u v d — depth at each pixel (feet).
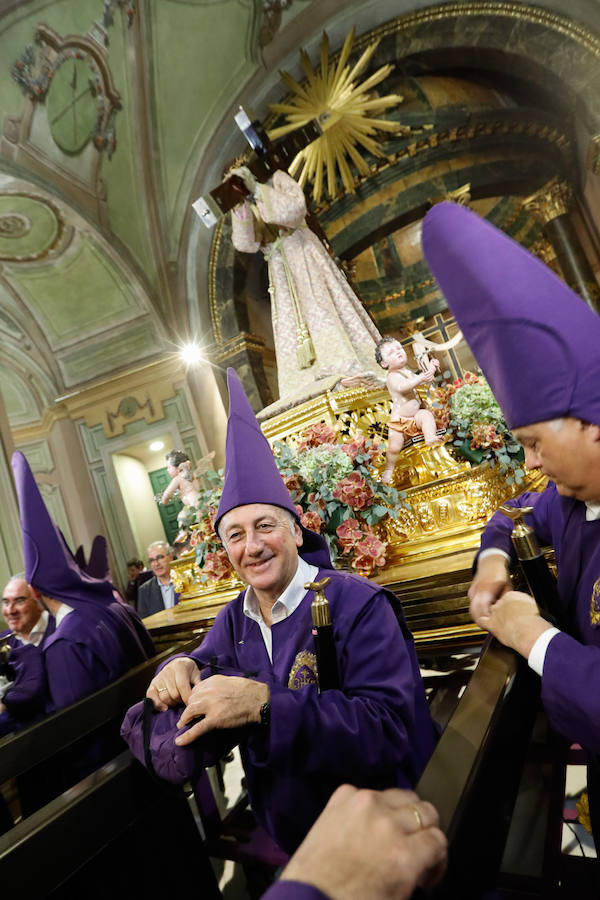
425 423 9.18
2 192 26.53
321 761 3.46
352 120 27.61
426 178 30.96
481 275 2.99
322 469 8.59
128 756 4.07
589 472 2.94
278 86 27.09
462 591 6.89
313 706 3.51
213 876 4.82
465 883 2.16
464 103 27.96
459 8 24.35
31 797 6.31
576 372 2.85
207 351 30.99
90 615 7.14
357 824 1.81
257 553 4.42
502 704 3.12
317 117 27.17
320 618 3.90
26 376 34.37
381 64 26.73
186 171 28.68
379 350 9.69
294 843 4.07
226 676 3.65
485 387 8.90
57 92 25.03
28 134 25.67
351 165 30.12
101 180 28.45
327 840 1.77
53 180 27.32
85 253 30.45
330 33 25.86
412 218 32.27
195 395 31.40
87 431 33.58
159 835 4.40
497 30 24.38
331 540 8.42
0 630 18.33
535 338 2.87
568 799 6.18
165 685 4.14
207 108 27.43
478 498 8.37
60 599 7.14
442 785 2.43
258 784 4.20
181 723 3.50
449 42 25.52
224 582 10.45
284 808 3.94
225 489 4.68
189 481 12.48
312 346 13.83
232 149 28.09
